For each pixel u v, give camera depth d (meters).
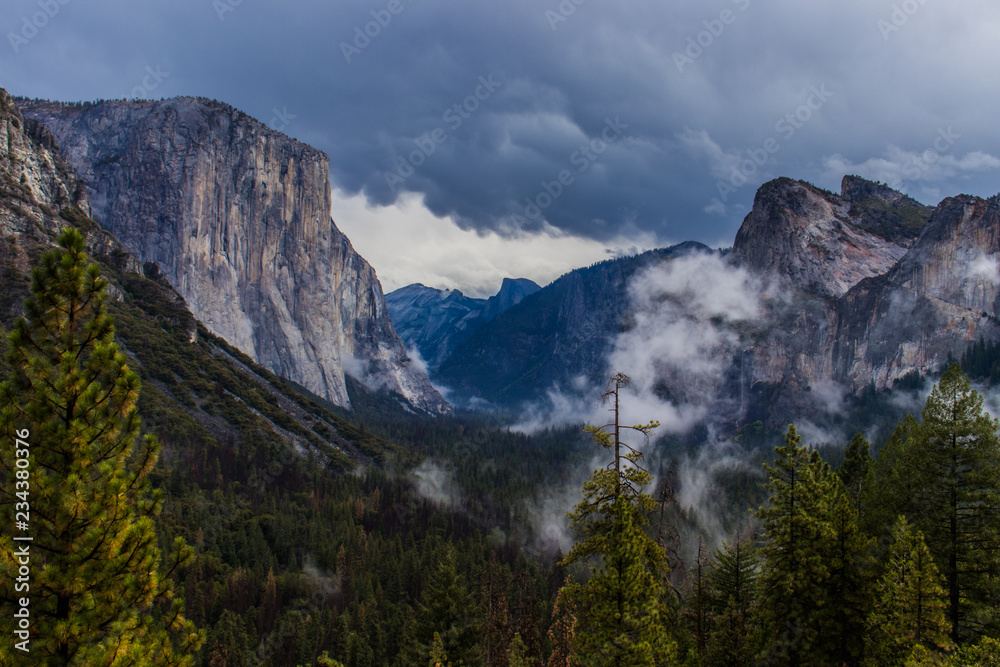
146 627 16.88
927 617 30.39
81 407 17.09
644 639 27.11
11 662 14.58
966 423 35.16
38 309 17.27
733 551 43.03
